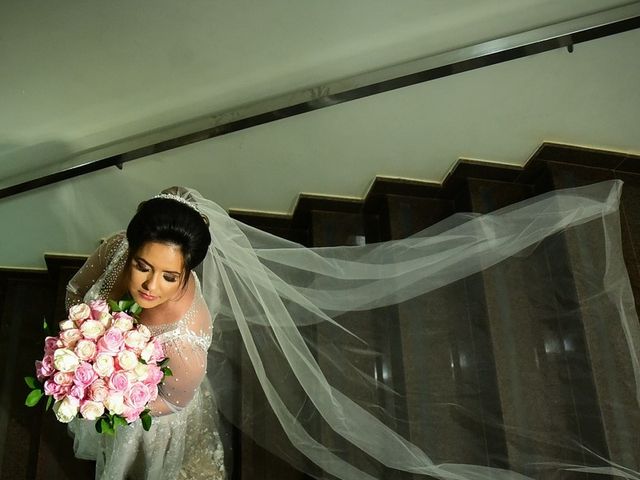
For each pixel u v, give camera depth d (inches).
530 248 73.7
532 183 101.3
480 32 79.3
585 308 67.9
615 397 64.7
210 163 94.7
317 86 83.4
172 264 56.5
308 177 99.9
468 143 95.6
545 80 85.2
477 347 71.6
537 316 72.0
